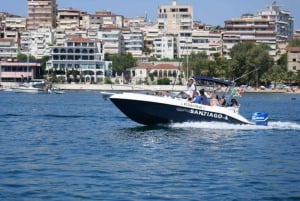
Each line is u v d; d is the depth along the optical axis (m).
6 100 101.75
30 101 99.19
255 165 28.47
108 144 35.19
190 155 31.06
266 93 165.62
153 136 38.03
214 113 41.38
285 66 194.12
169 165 27.94
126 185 23.53
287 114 67.06
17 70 186.38
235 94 42.59
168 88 157.75
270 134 40.56
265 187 23.55
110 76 193.12
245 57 161.25
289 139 38.38
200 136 38.19
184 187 23.34
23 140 37.38
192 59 169.12
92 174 25.55
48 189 22.69
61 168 26.89
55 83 175.75
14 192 22.17
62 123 50.50
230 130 41.50
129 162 28.66
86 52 187.25
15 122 51.56
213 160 29.62
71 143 35.78
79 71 184.62
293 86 178.75
